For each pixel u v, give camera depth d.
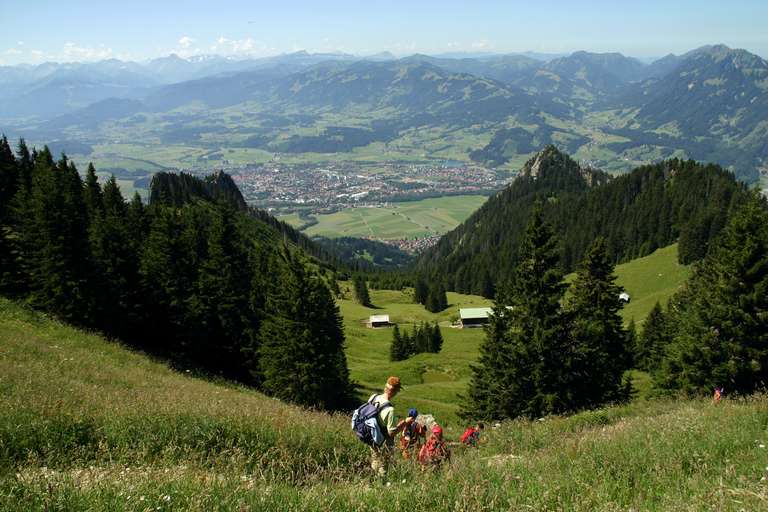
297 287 44.38
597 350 34.22
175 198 163.12
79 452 10.30
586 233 198.38
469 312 126.81
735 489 6.59
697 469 8.73
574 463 9.49
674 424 12.91
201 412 12.99
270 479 9.11
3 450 9.85
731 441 10.38
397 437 12.04
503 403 33.62
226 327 51.78
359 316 134.38
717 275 38.09
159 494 6.89
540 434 16.09
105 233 48.81
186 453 10.54
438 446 10.09
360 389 62.62
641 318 102.62
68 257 43.62
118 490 6.93
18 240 50.03
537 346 32.44
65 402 13.08
